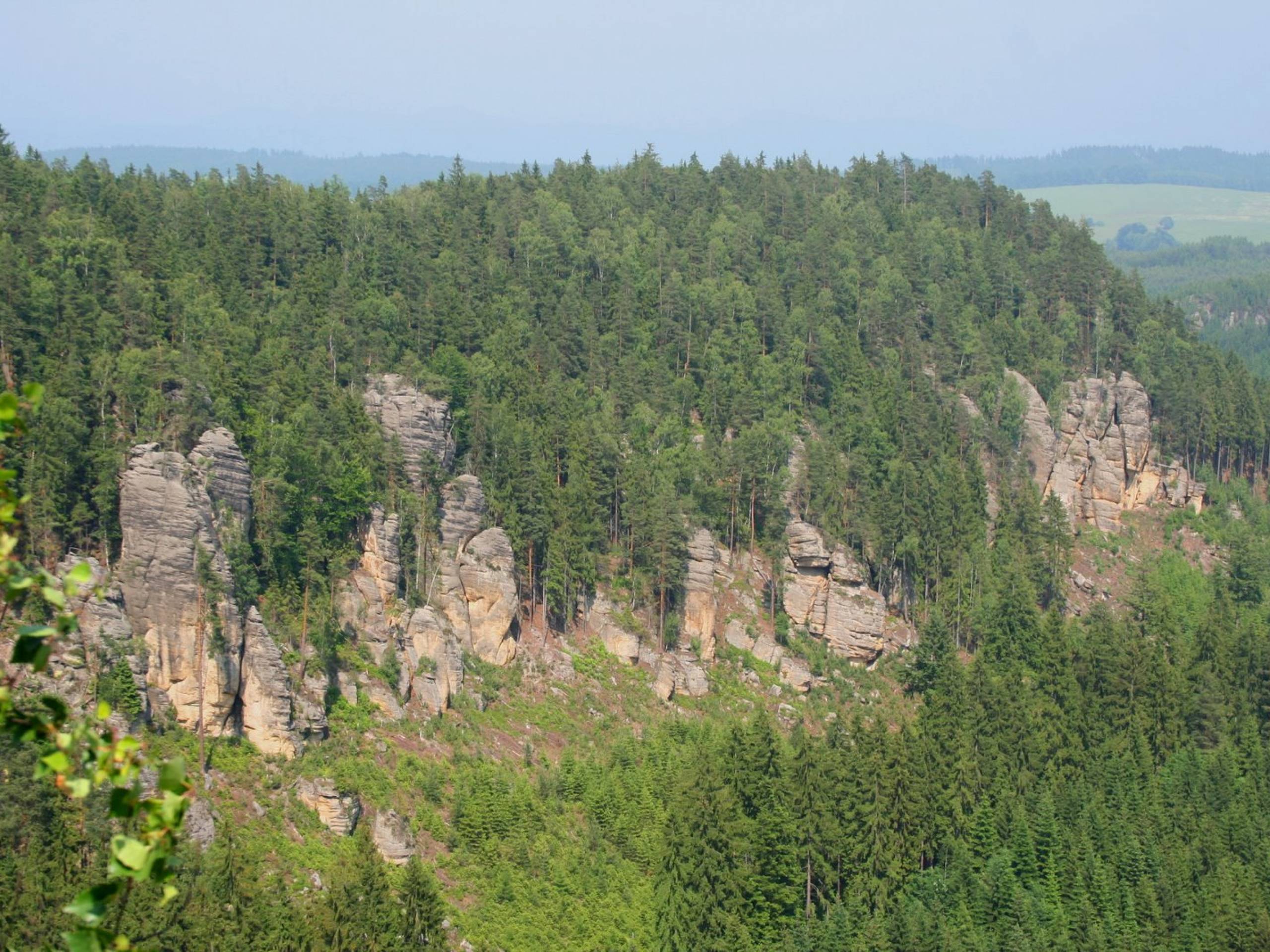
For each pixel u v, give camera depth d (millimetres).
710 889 126938
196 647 117938
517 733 144875
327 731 125938
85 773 22312
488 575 154500
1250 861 154625
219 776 114875
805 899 135875
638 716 157625
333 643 134375
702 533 174875
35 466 120062
